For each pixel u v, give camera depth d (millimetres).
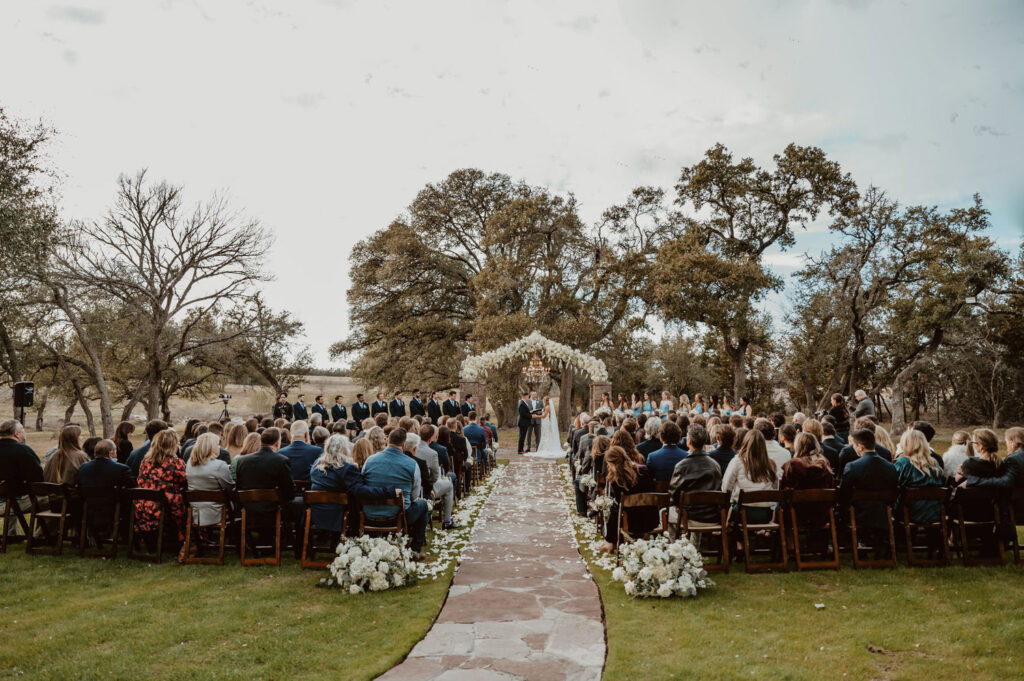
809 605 5547
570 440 13203
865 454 6539
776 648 4656
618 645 4730
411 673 4305
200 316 29219
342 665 4430
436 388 35344
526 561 7090
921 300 26984
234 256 28094
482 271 33250
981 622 5066
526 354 22172
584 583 6258
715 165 32531
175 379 32531
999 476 6492
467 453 11688
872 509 6562
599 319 35125
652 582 5828
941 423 37031
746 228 34031
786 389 37344
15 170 16828
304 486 7590
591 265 37406
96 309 26125
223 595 5898
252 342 34812
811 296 30734
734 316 30000
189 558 7012
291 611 5504
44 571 6617
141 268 26969
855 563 6562
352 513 6961
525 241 34562
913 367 28344
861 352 29234
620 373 37281
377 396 22328
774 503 6859
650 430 8359
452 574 6582
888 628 4984
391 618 5324
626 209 37125
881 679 4188
